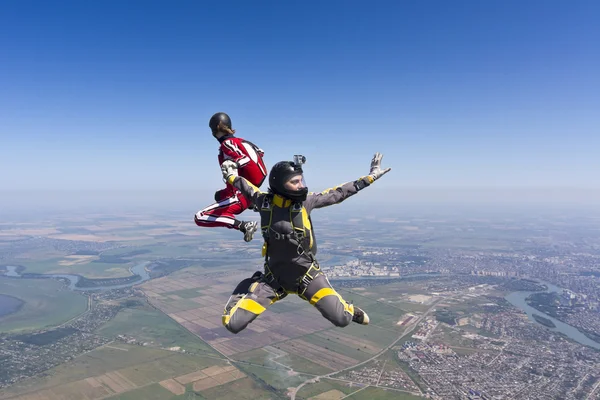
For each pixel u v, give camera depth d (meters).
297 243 5.83
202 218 6.79
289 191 5.65
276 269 6.10
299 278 6.06
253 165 6.90
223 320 5.85
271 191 5.94
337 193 6.19
